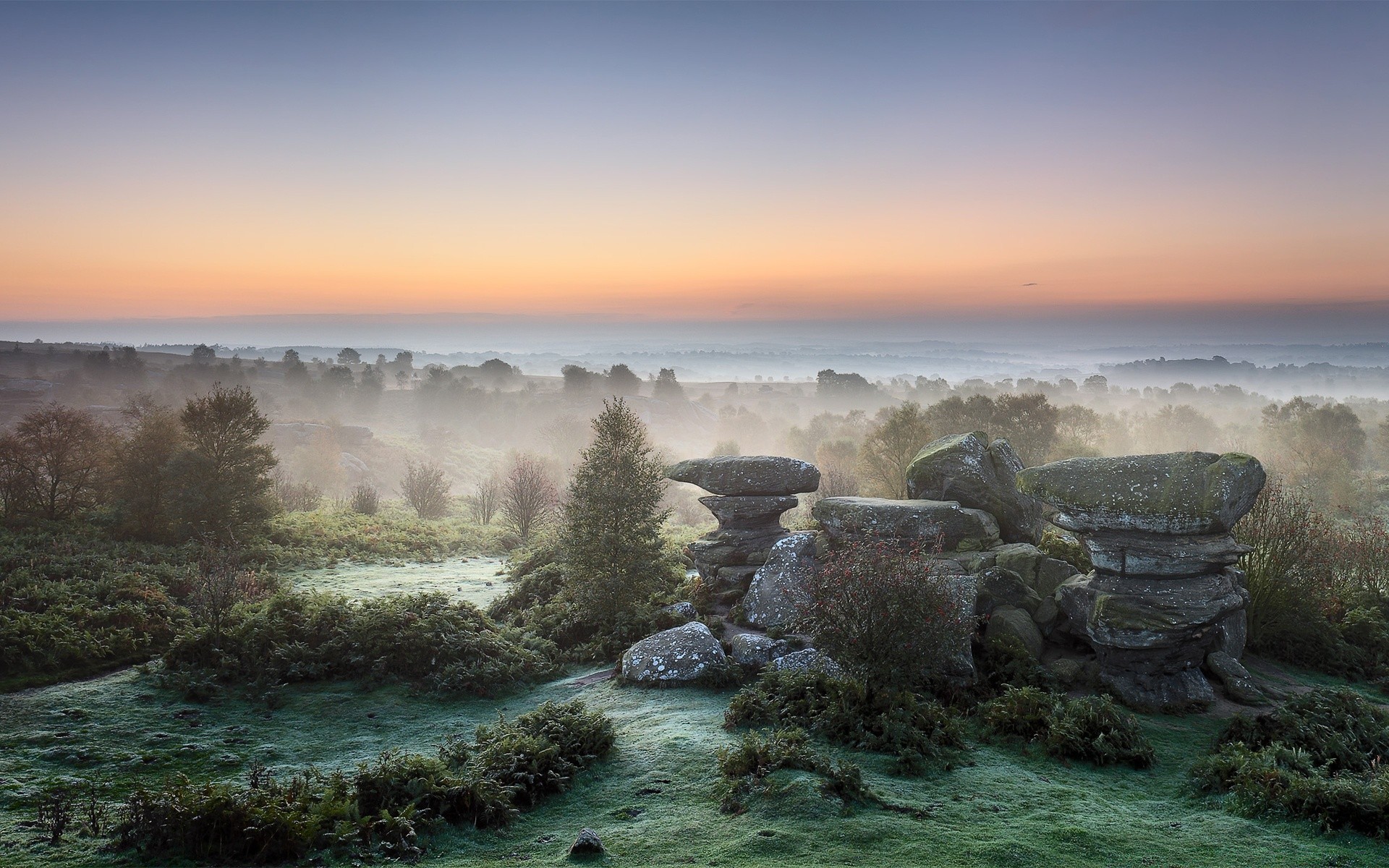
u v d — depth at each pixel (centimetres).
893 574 1186
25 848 808
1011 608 1512
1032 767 1048
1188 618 1316
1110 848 783
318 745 1194
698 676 1402
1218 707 1336
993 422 6159
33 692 1365
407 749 1174
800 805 856
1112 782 1012
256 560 2623
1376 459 9981
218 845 801
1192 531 1327
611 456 1870
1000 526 1766
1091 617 1382
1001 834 805
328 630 1598
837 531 1736
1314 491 5903
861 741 1055
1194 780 998
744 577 1850
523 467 4509
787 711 1158
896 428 5153
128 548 2417
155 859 786
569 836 851
